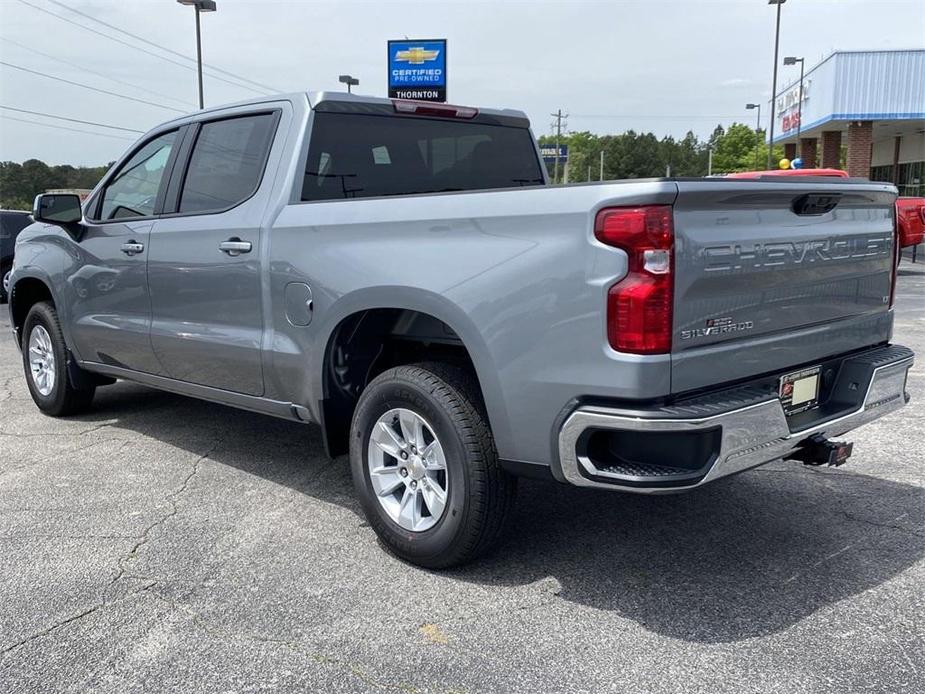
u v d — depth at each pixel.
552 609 3.22
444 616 3.17
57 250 5.67
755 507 4.24
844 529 3.95
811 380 3.48
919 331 9.38
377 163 4.42
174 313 4.70
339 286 3.67
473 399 3.35
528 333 3.04
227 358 4.35
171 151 4.89
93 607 3.27
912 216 13.49
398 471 3.67
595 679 2.76
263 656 2.91
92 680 2.78
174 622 3.14
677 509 4.23
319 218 3.81
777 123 38.47
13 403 6.70
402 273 3.42
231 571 3.57
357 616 3.18
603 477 2.91
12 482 4.73
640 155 115.88
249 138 4.39
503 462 3.24
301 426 5.89
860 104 27.34
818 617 3.13
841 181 3.48
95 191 5.50
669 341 2.81
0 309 14.24
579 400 2.94
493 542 3.46
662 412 2.79
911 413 5.96
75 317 5.56
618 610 3.21
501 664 2.85
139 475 4.84
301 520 4.14
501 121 5.12
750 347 3.12
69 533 3.99
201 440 5.54
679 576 3.49
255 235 4.12
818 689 2.68
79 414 6.23
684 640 2.99
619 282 2.81
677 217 2.79
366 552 3.76
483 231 3.19
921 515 4.10
